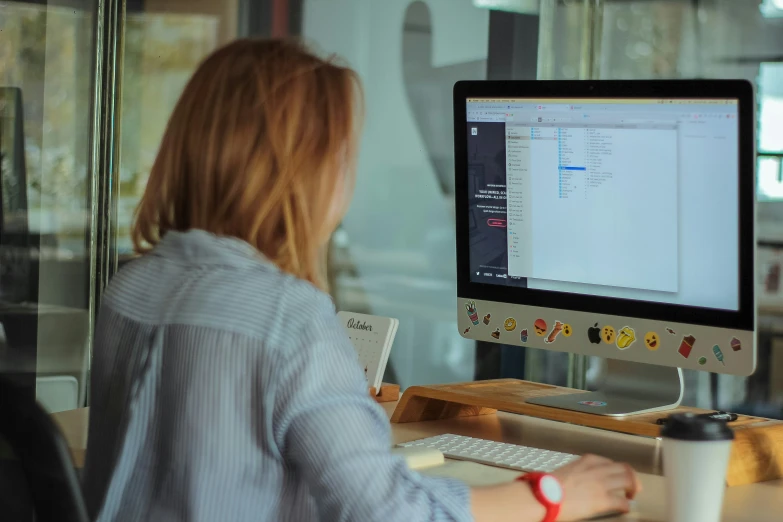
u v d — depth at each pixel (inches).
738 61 94.4
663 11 96.8
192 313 37.2
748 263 55.2
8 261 120.0
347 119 40.6
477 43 105.7
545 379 102.3
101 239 123.5
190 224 40.3
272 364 35.7
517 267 66.4
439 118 108.7
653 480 51.8
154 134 122.6
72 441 57.7
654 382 62.7
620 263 61.0
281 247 39.5
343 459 34.6
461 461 54.4
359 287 115.3
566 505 42.3
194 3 119.6
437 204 109.8
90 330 124.0
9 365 121.1
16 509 37.6
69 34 119.8
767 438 53.7
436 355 110.9
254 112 38.9
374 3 111.1
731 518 45.2
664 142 58.1
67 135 121.3
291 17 116.3
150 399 37.8
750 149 54.5
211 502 35.9
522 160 65.1
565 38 101.2
